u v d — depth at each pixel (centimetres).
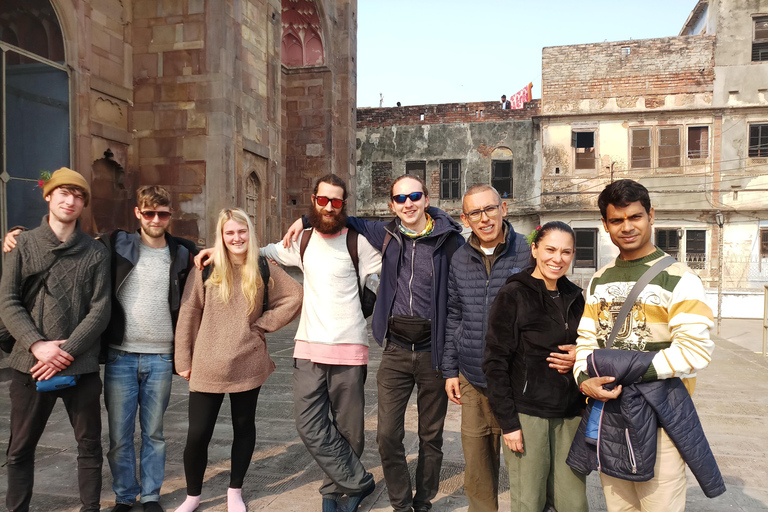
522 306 228
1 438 417
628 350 193
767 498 326
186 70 1062
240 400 298
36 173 806
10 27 764
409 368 280
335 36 1697
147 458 300
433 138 2514
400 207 278
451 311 273
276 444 416
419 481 290
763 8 2080
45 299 265
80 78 898
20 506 268
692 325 182
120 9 1047
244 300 294
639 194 197
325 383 296
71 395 275
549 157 2258
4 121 747
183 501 315
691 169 2136
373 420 484
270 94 1259
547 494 241
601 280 211
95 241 284
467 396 263
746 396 580
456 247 282
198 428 289
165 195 296
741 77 2098
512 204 2408
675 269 194
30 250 264
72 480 344
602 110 2209
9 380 602
